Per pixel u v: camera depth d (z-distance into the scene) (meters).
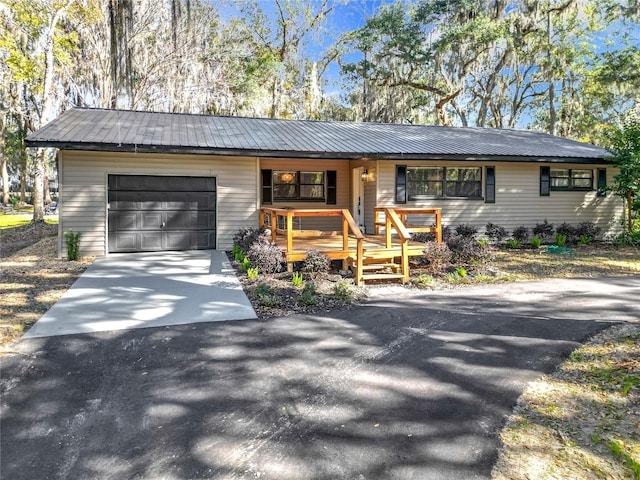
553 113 22.55
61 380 3.50
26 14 15.57
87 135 9.37
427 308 5.71
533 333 4.62
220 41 22.00
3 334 4.53
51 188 45.31
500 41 19.73
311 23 25.41
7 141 32.19
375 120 23.77
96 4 15.98
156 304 5.80
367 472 2.31
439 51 21.11
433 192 12.21
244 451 2.53
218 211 10.60
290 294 6.34
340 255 7.45
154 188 10.19
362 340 4.46
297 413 2.98
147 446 2.58
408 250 7.77
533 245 11.95
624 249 11.40
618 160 11.73
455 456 2.46
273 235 8.66
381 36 23.39
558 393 3.23
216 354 4.07
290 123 14.23
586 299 6.11
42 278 7.46
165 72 18.91
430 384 3.42
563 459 2.41
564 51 21.62
